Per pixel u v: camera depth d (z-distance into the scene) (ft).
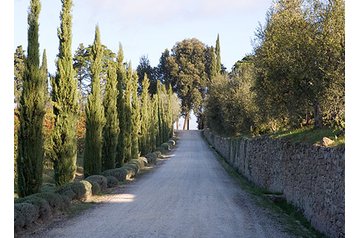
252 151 69.67
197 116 281.74
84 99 123.03
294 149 42.09
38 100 38.37
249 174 71.46
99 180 53.57
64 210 37.93
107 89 70.64
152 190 55.57
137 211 38.88
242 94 91.81
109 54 144.77
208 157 127.65
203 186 60.59
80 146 93.45
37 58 38.83
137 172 78.59
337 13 32.53
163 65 287.89
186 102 269.23
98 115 60.39
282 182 47.80
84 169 59.72
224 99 102.32
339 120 35.63
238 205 43.57
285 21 38.29
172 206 42.04
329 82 34.09
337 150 27.94
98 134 60.34
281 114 43.93
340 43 32.30
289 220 36.14
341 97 34.14
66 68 49.26
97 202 44.65
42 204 32.65
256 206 43.21
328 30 33.22
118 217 35.65
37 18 39.17
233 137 104.73
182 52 273.95
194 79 265.75
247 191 55.62
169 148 159.63
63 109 48.83
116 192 53.42
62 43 49.49
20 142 37.78
